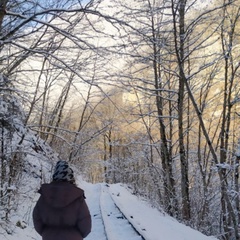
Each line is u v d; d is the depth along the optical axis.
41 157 10.97
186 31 17.61
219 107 27.42
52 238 3.80
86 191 21.27
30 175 12.83
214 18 18.03
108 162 36.47
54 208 3.87
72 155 18.61
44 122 12.98
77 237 3.87
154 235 9.07
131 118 23.08
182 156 18.73
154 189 24.53
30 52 9.12
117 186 25.02
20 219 9.30
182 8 17.19
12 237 7.66
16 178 10.15
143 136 25.92
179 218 18.81
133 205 15.32
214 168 14.16
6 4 8.53
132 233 9.55
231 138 24.48
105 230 9.16
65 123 25.84
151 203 19.00
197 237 10.65
